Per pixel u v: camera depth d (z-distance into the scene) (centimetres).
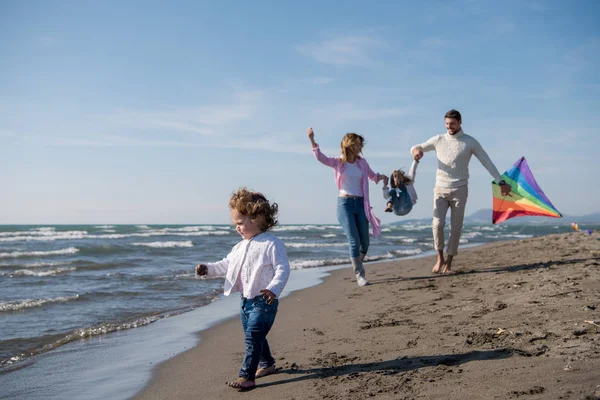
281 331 446
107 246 1727
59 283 857
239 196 321
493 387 236
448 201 690
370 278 779
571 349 274
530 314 371
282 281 298
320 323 462
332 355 341
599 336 290
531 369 252
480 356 290
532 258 791
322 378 293
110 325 523
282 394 275
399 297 554
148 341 452
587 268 568
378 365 302
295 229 4731
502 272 634
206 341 444
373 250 1619
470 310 422
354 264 688
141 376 344
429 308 459
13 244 2128
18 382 342
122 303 660
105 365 378
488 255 981
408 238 2720
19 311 605
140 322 537
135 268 1114
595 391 209
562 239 1156
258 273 306
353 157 659
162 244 2080
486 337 325
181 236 3192
